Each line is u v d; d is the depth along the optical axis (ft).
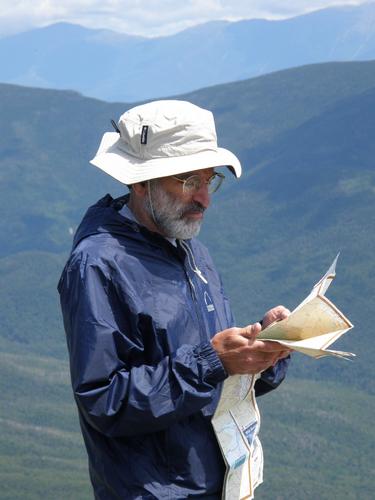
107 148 29.22
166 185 27.68
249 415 28.09
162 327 26.89
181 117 27.43
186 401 25.29
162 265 27.81
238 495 27.45
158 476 26.58
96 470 27.22
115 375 25.75
